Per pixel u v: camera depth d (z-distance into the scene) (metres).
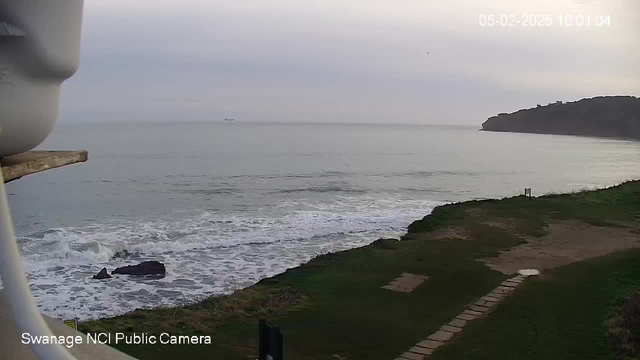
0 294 2.78
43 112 2.73
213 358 8.94
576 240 17.69
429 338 9.75
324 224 24.98
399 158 79.75
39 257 18.28
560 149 109.31
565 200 26.20
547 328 10.01
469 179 55.47
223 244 20.52
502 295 12.05
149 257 18.72
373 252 16.92
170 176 50.91
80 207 33.53
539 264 14.70
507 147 114.12
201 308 11.80
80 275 16.31
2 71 2.51
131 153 75.38
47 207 33.34
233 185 45.59
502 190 47.38
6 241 2.21
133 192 40.75
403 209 30.73
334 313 11.20
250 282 15.30
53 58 2.62
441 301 11.88
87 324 10.63
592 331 9.75
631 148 113.56
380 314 11.09
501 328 10.10
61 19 2.64
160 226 26.17
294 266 17.02
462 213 23.25
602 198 26.58
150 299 13.73
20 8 2.48
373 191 43.22
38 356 2.27
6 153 2.72
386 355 9.07
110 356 3.25
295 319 10.84
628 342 9.02
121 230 25.14
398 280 13.62
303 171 57.59
